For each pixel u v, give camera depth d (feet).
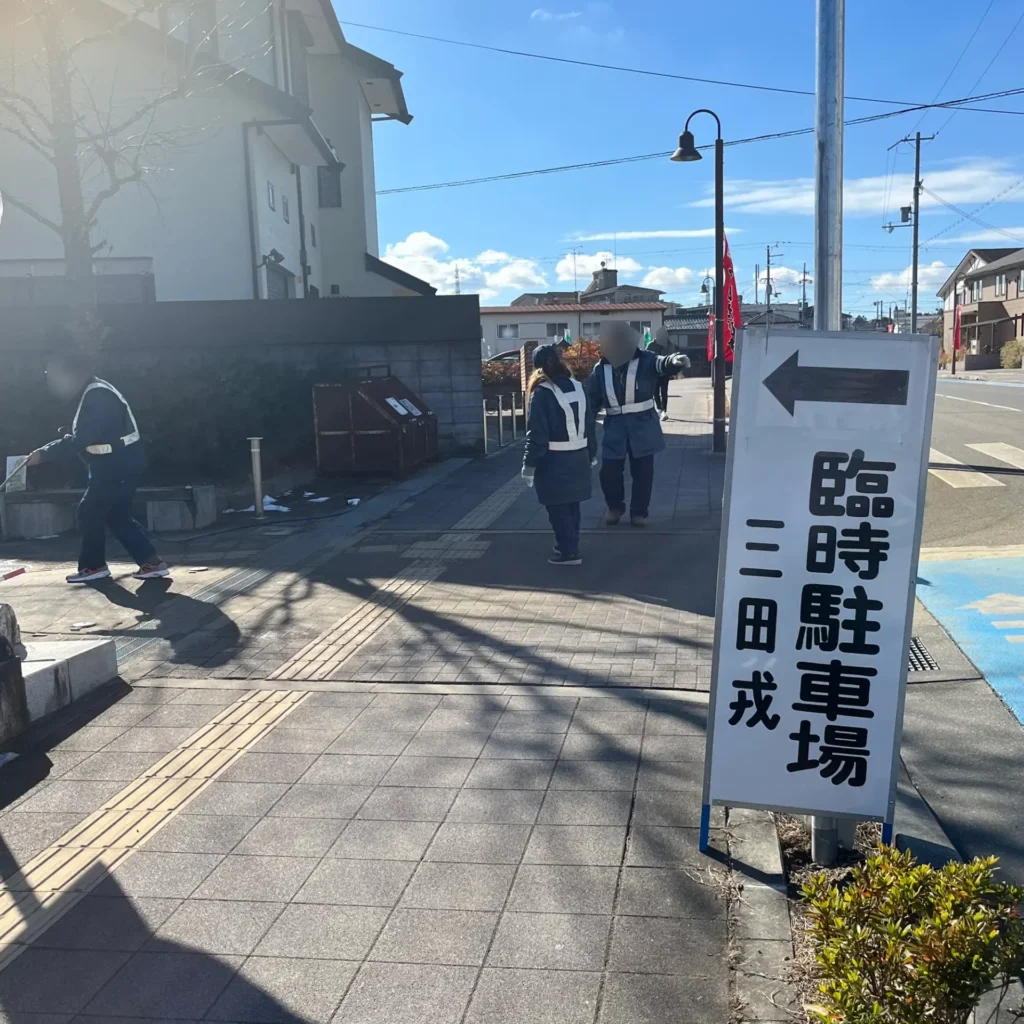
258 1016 9.48
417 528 32.40
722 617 11.44
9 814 13.71
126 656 20.31
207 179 56.85
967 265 228.22
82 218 36.40
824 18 12.01
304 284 73.10
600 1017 9.27
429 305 47.44
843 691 11.30
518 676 18.45
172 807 13.73
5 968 10.34
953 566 25.76
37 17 34.99
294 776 14.57
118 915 11.21
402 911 11.07
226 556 29.45
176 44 51.49
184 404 38.50
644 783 13.96
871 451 11.01
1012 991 9.14
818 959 7.95
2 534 33.19
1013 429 54.24
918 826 12.61
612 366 30.81
